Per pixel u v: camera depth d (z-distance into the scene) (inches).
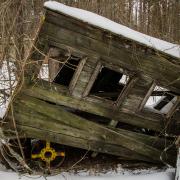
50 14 199.2
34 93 213.6
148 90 224.8
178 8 543.5
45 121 219.0
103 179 228.7
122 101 225.1
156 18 540.4
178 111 238.2
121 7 510.6
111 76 276.5
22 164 217.6
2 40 249.6
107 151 231.9
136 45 211.3
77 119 223.9
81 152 265.1
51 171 231.1
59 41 205.0
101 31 205.9
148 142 239.3
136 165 249.1
